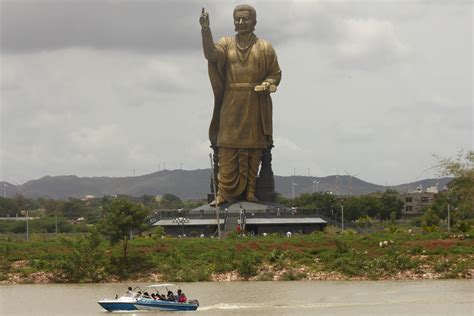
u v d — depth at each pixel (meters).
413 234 135.38
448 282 103.12
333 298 89.19
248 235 144.88
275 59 167.25
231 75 167.50
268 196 174.62
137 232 133.50
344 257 116.06
